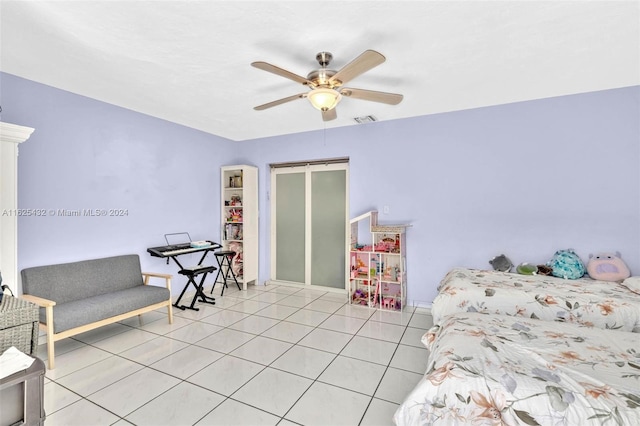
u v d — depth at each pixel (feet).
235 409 6.39
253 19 6.30
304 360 8.45
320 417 6.15
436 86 9.81
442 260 12.57
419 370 7.94
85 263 10.28
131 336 9.95
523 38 7.09
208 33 6.79
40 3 5.77
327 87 7.38
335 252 15.61
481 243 11.94
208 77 9.02
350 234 13.44
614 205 10.14
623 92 9.98
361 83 9.53
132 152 12.03
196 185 14.87
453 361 4.80
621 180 10.05
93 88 9.87
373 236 13.10
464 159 12.16
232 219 16.39
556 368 4.55
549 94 10.57
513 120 11.38
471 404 4.21
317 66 8.23
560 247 10.80
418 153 12.93
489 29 6.72
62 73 8.78
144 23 6.43
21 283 8.98
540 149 11.03
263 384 7.29
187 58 7.89
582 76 9.16
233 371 7.86
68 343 9.40
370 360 8.46
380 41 7.14
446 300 9.09
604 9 6.09
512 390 4.13
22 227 9.09
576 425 3.72
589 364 4.67
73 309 8.63
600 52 7.73
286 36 6.91
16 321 6.68
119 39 7.03
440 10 6.07
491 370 4.49
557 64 8.38
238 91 10.09
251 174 16.11
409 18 6.31
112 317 9.41
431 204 12.74
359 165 14.08
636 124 9.84
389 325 11.03
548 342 5.49
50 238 9.71
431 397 4.45
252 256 16.29
